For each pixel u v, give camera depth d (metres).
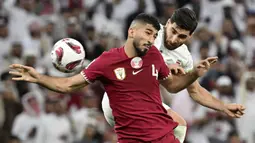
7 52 50.91
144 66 22.33
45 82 21.75
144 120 22.25
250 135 44.06
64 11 56.47
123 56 22.23
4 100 43.22
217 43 54.34
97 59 22.33
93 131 41.97
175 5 59.25
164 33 23.95
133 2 59.19
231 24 57.72
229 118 43.34
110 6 58.62
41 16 56.47
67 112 43.34
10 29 53.91
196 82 24.91
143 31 21.89
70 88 22.09
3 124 42.75
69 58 22.89
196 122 42.25
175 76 23.38
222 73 48.34
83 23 54.59
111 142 41.69
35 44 52.75
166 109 24.94
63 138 42.47
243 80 45.44
